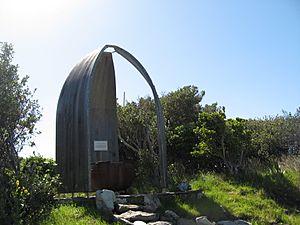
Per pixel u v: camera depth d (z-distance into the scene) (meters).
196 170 14.74
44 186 7.32
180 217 8.92
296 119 18.31
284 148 16.75
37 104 8.80
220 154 13.34
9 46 7.68
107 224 7.60
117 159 13.20
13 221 6.29
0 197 6.35
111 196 8.68
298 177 11.89
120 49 11.70
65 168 10.73
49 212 7.35
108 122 13.25
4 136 7.25
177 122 19.89
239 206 10.09
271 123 18.41
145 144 14.88
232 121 13.48
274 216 9.62
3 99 7.24
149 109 17.84
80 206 8.70
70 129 10.75
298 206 10.73
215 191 11.34
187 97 20.75
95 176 10.59
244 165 13.38
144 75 12.13
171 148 15.81
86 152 10.12
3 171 6.98
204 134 13.21
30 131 7.56
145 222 8.17
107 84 13.31
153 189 11.73
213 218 9.21
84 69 11.12
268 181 11.92
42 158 11.34
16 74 7.59
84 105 10.38
